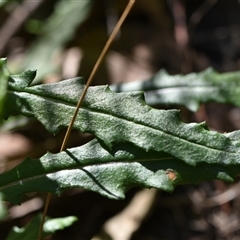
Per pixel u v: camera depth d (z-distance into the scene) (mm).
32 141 569
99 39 638
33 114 353
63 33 576
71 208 526
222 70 597
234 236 504
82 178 351
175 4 623
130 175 349
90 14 644
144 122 350
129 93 353
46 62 561
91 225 520
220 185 512
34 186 352
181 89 427
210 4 647
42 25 629
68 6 596
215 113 563
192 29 635
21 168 353
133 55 613
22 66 570
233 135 351
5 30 667
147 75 589
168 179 349
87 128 352
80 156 352
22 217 516
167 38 620
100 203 527
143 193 510
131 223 498
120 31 636
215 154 347
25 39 691
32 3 669
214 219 510
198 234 510
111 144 350
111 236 491
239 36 620
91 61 615
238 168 347
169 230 514
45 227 395
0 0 511
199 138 348
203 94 423
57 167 352
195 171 349
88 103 353
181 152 348
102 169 351
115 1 649
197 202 514
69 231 519
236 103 421
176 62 601
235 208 510
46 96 354
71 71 617
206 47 623
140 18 658
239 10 642
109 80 594
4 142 574
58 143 547
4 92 343
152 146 348
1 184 352
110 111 352
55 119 353
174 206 521
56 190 351
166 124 349
